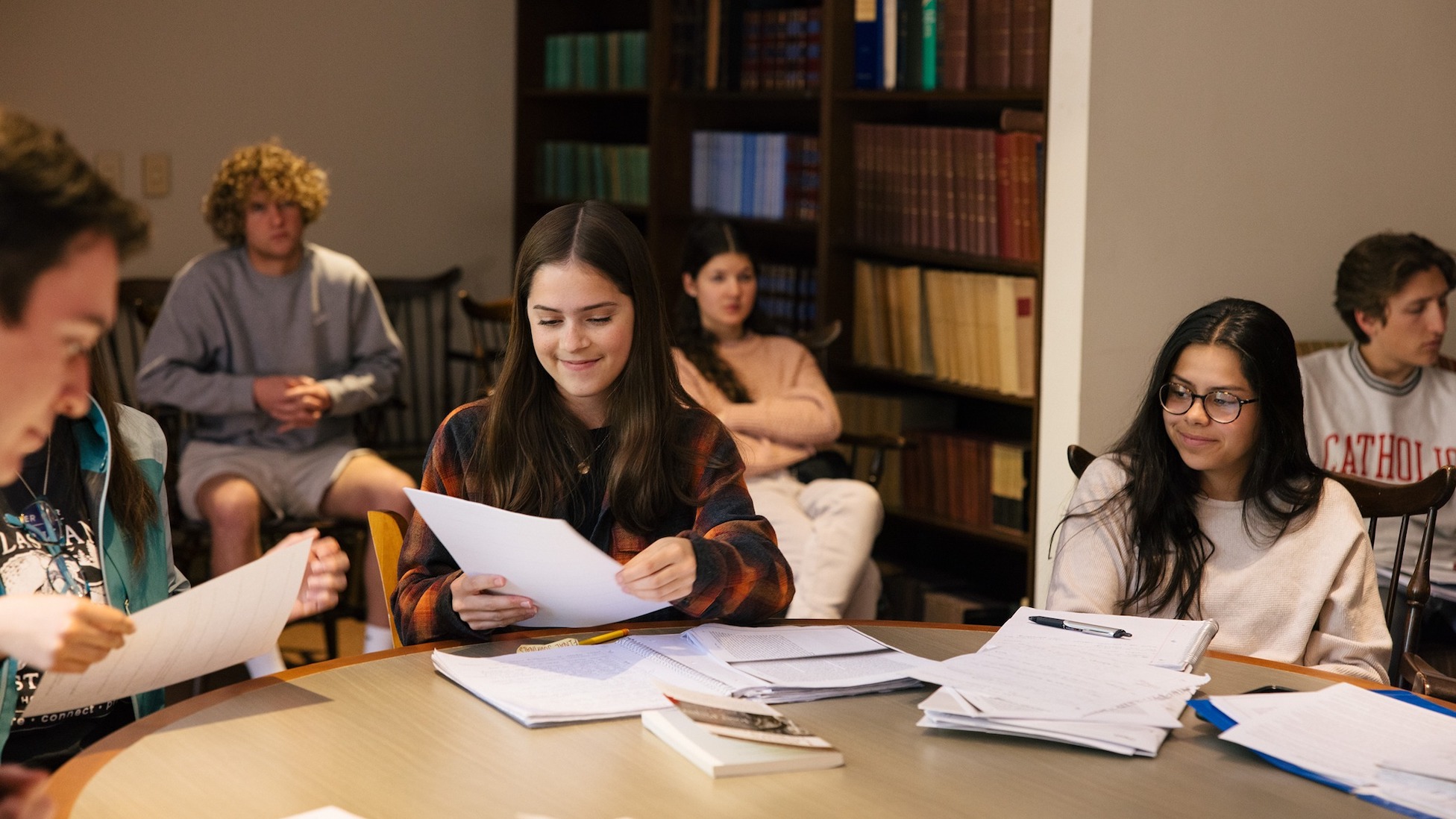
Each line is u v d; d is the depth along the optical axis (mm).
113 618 1154
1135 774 1191
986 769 1191
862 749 1235
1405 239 2760
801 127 4406
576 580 1444
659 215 4359
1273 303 3182
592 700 1323
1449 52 3314
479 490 1701
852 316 3852
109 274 908
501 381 1699
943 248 3531
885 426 3762
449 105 4875
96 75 4168
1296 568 1824
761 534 1656
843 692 1388
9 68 4031
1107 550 1882
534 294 1622
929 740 1265
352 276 3662
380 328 3709
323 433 3523
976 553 3889
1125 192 2957
